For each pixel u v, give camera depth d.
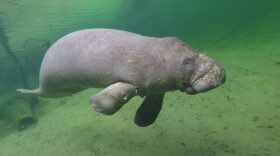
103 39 3.56
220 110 6.30
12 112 9.08
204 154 4.89
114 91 3.11
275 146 4.68
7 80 13.20
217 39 16.52
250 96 6.65
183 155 4.99
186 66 3.23
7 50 12.25
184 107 6.88
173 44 3.35
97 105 3.12
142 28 26.00
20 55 15.50
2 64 13.88
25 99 9.80
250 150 4.72
